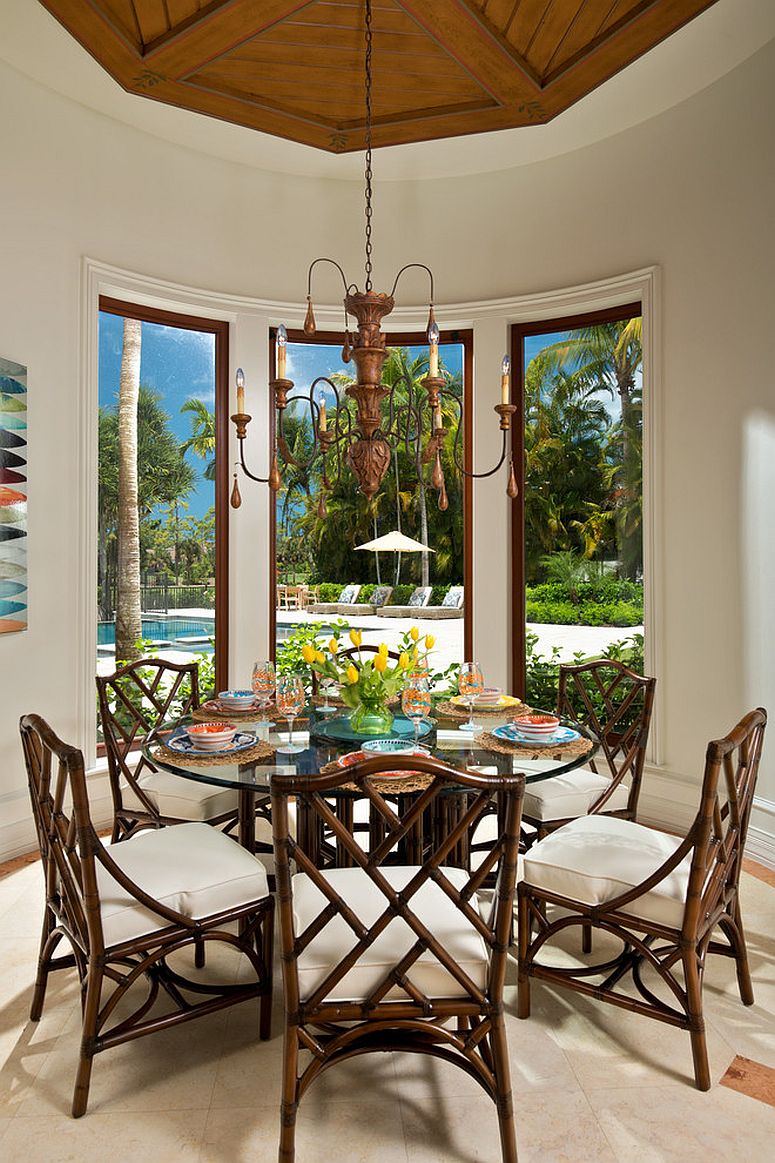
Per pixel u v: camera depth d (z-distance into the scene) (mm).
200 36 3141
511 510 4402
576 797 2732
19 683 3451
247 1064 2002
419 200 4441
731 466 3488
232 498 2748
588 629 4242
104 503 4008
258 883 2049
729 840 1986
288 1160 1604
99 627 3979
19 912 2859
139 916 1871
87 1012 1801
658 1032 2143
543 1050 2059
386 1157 1676
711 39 3240
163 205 4027
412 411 2697
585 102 3682
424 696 2402
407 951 1684
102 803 3756
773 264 3287
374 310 2596
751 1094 1884
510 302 4266
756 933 2691
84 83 3547
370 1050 1721
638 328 4078
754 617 3389
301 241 4402
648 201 3848
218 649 4383
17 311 3443
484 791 1592
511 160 4211
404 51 3266
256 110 3674
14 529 3398
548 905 2918
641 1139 1732
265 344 4348
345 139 3955
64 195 3639
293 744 2385
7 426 3359
